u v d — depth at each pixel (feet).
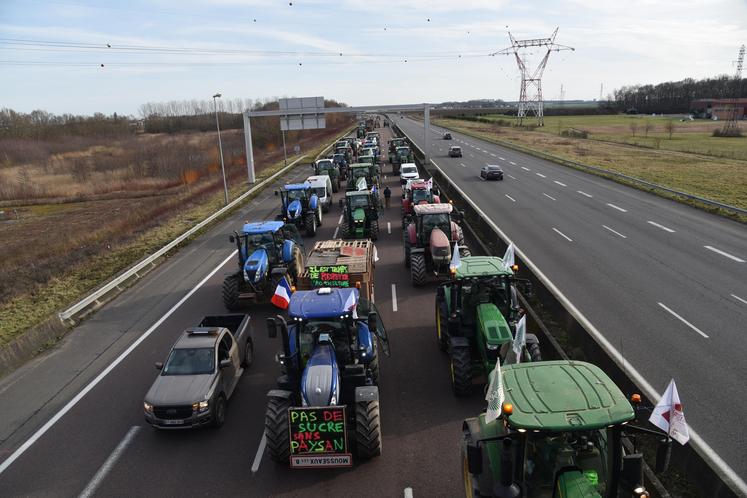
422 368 43.21
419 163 173.78
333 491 29.94
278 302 40.52
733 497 23.68
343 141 216.54
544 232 87.30
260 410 39.14
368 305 40.55
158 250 82.43
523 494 20.75
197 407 35.60
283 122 164.96
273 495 29.96
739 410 35.24
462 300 40.01
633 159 187.01
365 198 84.94
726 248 75.15
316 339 33.73
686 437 19.01
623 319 50.75
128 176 201.26
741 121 413.39
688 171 153.17
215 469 32.63
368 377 35.29
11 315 62.90
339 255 53.21
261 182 152.15
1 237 116.26
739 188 122.01
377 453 32.09
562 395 21.03
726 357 42.60
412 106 174.50
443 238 60.44
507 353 33.73
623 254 73.26
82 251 91.91
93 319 59.16
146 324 56.90
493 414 20.62
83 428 37.96
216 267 76.33
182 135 367.86
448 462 31.76
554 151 222.28
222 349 41.11
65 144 318.04
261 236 59.98
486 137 305.32
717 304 53.98
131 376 45.50
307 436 30.48
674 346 44.80
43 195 169.48
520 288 44.16
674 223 92.22
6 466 34.04
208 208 120.57
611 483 19.56
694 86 620.08
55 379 45.65
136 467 33.24
